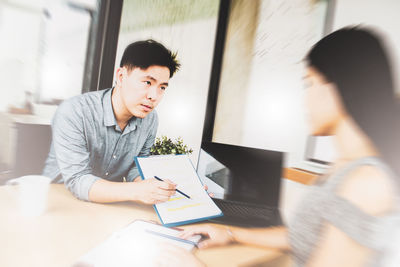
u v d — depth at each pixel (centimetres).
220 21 144
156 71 118
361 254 43
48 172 115
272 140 123
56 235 59
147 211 81
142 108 121
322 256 46
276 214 90
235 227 78
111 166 127
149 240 60
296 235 56
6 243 53
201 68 150
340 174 49
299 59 115
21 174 114
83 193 82
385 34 88
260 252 65
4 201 72
